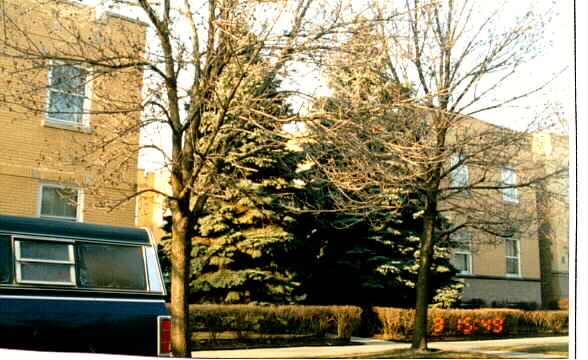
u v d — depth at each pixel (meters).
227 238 15.36
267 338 13.96
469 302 23.84
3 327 6.14
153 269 7.15
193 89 9.20
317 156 10.36
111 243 7.05
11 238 6.54
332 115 8.80
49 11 10.05
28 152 13.77
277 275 15.88
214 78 8.90
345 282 18.30
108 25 10.27
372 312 17.41
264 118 10.05
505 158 12.40
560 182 13.28
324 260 18.31
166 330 6.93
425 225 13.38
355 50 8.79
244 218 15.61
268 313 13.98
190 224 9.14
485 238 18.28
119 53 8.99
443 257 19.44
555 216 14.05
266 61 8.88
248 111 9.09
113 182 9.30
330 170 11.03
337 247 18.34
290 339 14.34
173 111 9.15
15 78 10.20
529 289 26.22
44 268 6.59
